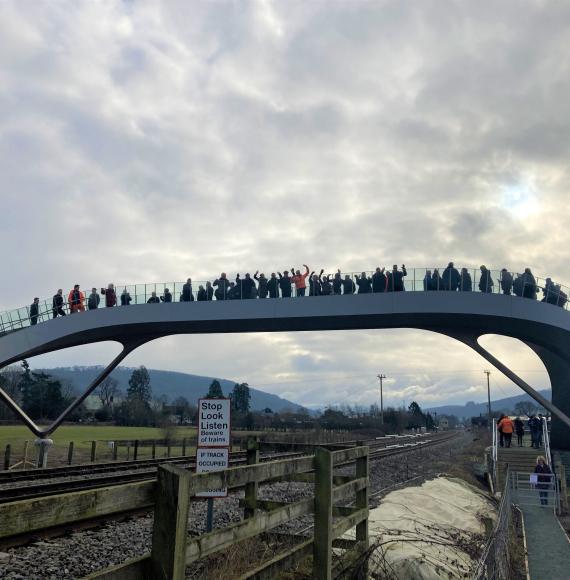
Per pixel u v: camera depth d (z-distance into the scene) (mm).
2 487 14484
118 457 29781
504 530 12352
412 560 9102
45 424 73875
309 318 27672
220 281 28734
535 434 31375
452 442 52188
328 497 6434
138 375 125062
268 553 7770
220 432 8508
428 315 26547
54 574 7352
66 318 29500
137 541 9227
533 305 26219
